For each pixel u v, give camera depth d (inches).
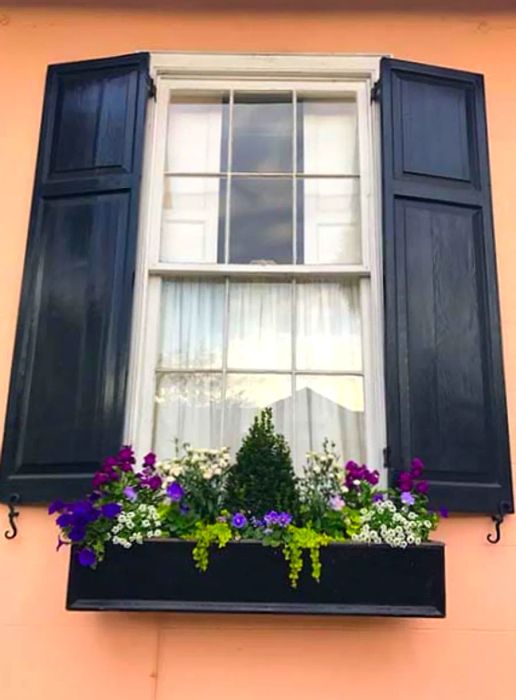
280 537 82.4
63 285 98.7
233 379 101.1
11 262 102.9
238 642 88.8
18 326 97.8
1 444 95.8
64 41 113.1
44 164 105.2
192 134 111.8
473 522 93.1
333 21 113.6
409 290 97.7
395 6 113.7
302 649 88.7
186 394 100.5
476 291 99.3
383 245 99.3
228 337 102.7
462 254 100.6
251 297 104.3
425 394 94.3
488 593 90.9
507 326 100.5
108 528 82.6
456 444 93.4
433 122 106.1
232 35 112.9
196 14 113.7
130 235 99.3
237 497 84.9
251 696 87.3
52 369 95.7
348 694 87.5
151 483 85.7
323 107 113.0
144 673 87.9
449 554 92.0
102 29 113.6
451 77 108.9
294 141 111.3
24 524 92.8
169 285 104.6
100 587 82.6
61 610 90.4
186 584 82.4
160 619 89.5
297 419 99.6
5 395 97.9
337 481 87.4
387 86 106.0
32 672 88.3
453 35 113.5
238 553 82.7
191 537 83.2
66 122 106.7
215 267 104.3
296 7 113.6
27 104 110.1
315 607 82.2
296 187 109.5
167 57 111.6
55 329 97.1
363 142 109.2
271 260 106.4
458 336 97.0
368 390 99.6
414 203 101.7
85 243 100.1
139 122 104.2
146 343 101.1
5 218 104.7
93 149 104.3
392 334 95.4
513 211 105.3
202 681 87.7
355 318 103.1
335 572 82.7
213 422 99.5
